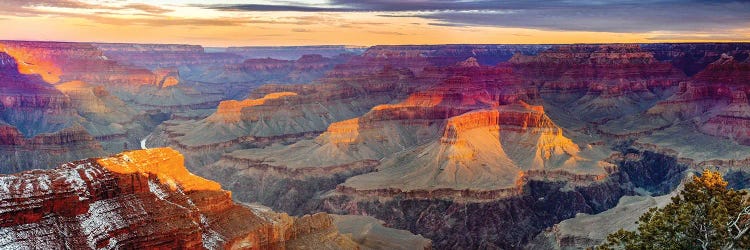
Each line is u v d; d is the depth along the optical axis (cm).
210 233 10206
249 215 11281
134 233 9081
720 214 6694
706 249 6831
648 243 7119
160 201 9819
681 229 7006
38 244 8312
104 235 8800
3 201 8412
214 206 10850
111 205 9275
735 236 6788
